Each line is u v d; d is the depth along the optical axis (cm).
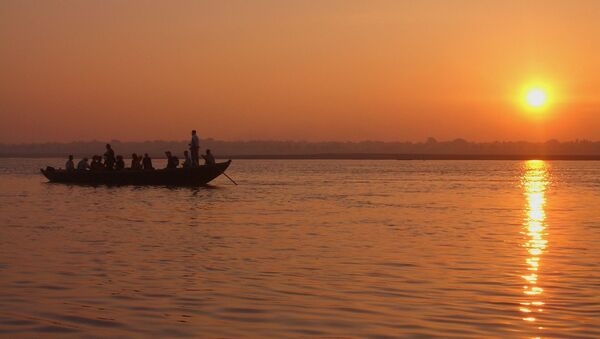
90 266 1802
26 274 1683
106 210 3519
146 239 2361
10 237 2402
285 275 1689
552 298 1450
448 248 2169
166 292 1491
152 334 1172
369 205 3988
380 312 1323
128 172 5691
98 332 1182
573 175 10475
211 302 1401
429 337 1160
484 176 9756
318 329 1205
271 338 1151
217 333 1180
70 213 3347
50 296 1446
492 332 1190
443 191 5616
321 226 2798
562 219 3188
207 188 5606
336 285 1572
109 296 1451
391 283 1598
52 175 6200
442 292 1504
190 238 2391
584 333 1184
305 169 13925
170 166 5631
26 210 3519
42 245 2195
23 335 1159
